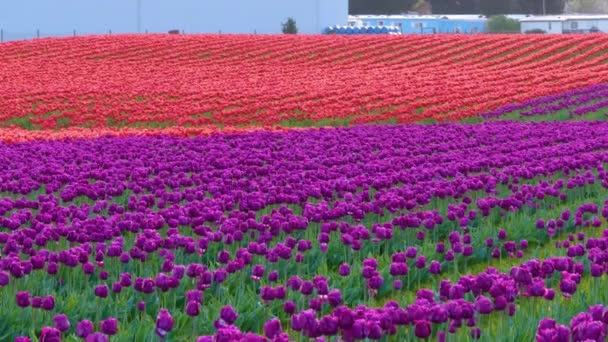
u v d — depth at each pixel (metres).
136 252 20.95
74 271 20.94
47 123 63.56
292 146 48.69
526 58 124.38
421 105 74.31
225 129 58.25
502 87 86.94
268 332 13.16
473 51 132.50
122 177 36.28
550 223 26.44
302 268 22.59
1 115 65.88
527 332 15.98
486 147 47.78
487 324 17.56
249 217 25.80
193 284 20.20
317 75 105.12
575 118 68.50
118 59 125.06
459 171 38.59
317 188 30.17
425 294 15.79
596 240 21.72
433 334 15.89
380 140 50.97
